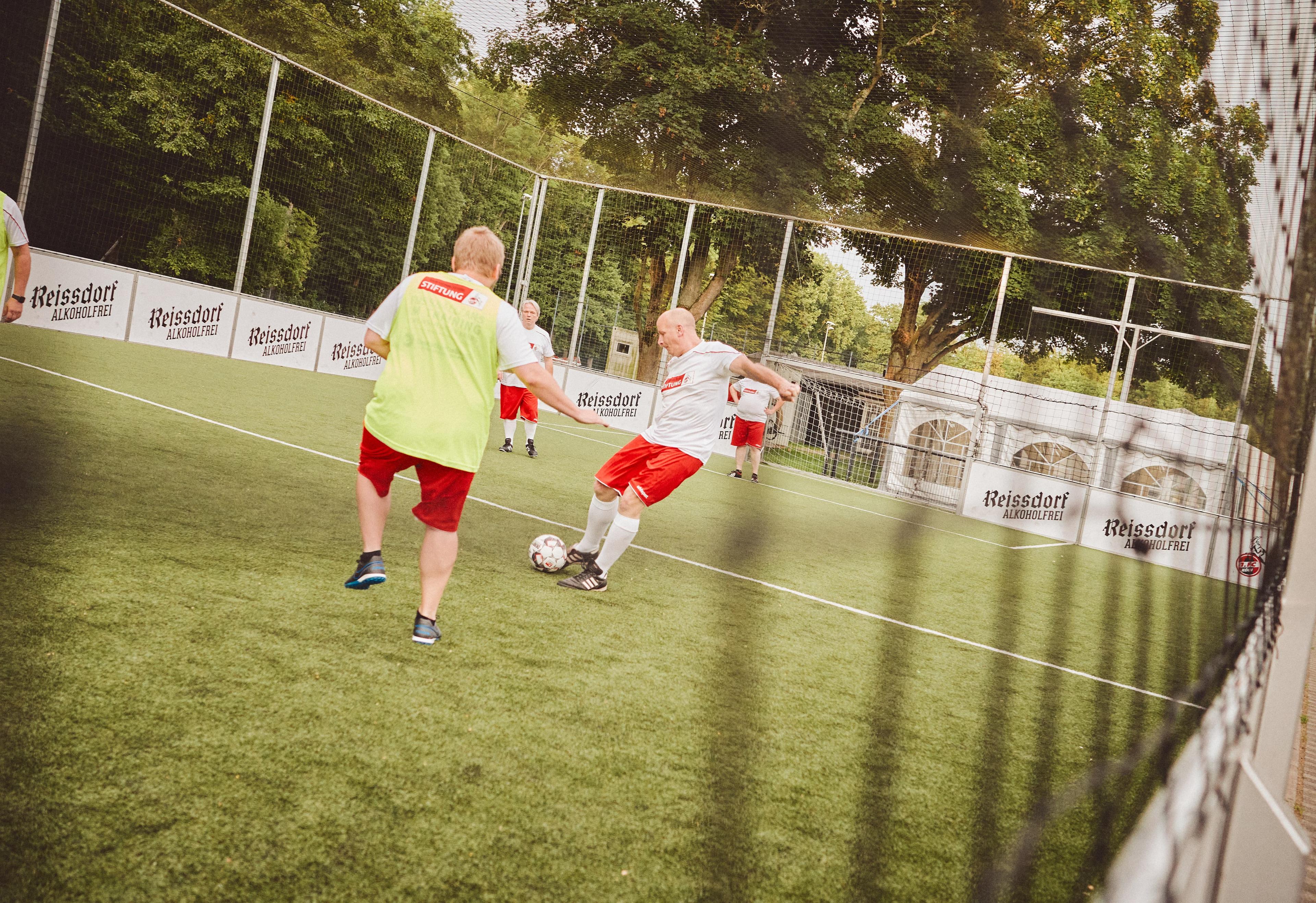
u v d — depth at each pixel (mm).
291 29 14508
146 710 2412
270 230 24625
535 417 10195
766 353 17688
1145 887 1803
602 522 4852
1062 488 13219
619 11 12086
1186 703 2436
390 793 2219
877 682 3939
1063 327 16609
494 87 15523
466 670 3164
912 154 7613
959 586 7047
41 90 13250
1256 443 2135
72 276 12469
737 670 3744
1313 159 1728
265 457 6477
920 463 16703
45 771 2027
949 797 2771
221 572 3734
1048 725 3605
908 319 19984
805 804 2570
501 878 1947
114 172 22219
